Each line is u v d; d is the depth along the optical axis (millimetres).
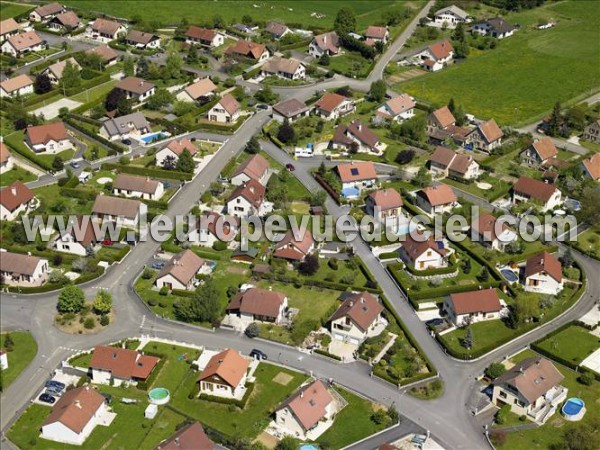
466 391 161625
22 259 194375
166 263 199500
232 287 189500
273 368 166250
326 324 179625
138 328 178000
